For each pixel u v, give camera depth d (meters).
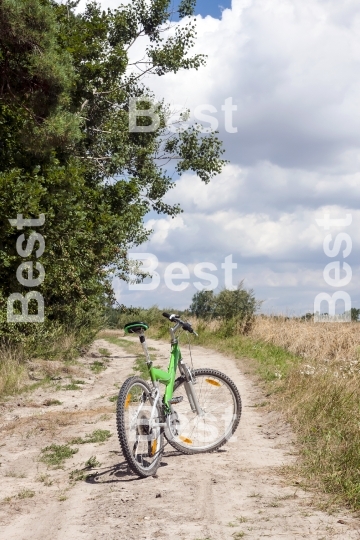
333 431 7.40
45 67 17.27
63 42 23.69
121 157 30.14
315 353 18.55
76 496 5.82
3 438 8.79
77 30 25.19
